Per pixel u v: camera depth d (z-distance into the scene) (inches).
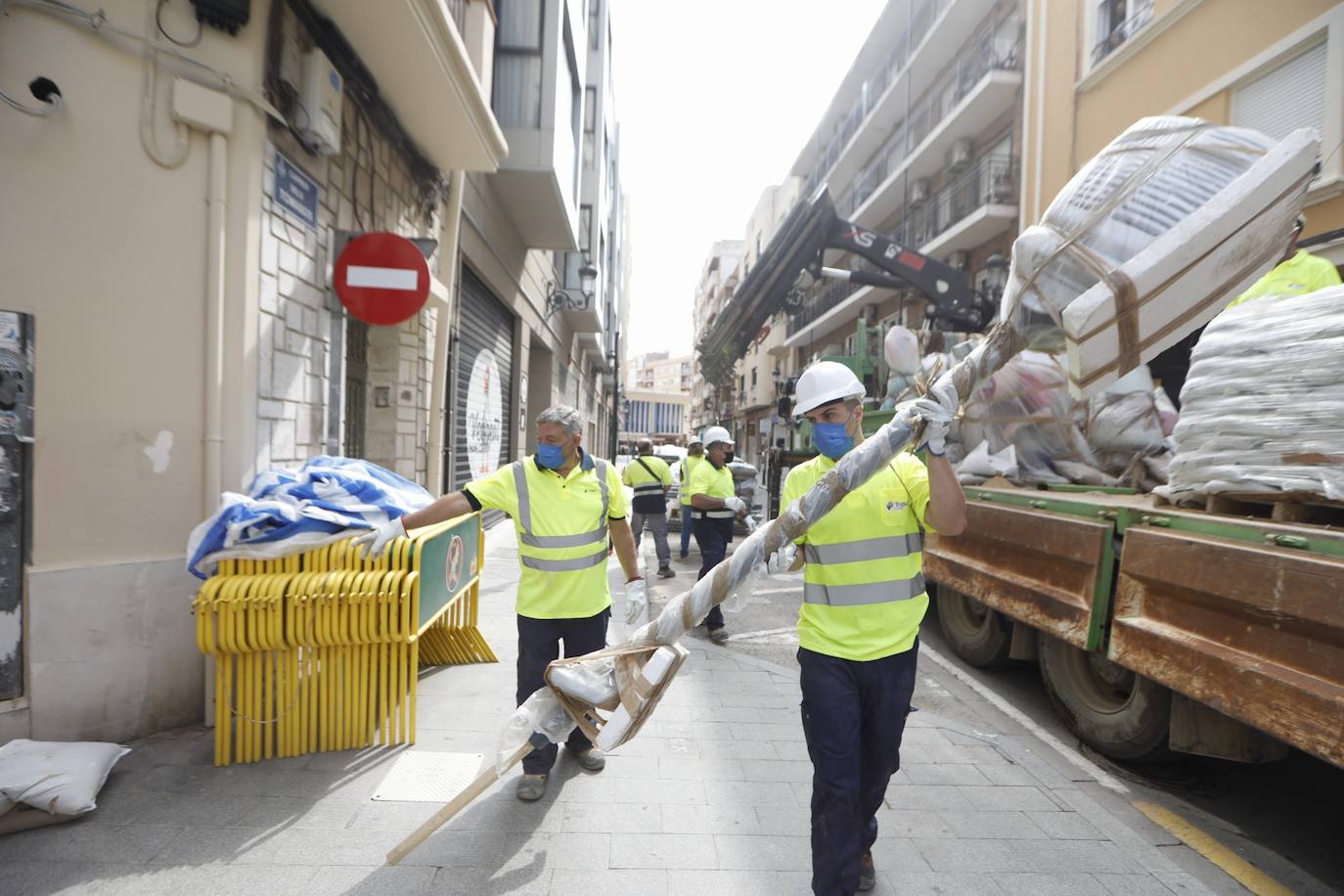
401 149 230.5
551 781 122.4
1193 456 113.5
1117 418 174.2
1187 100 371.2
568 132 398.6
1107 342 67.1
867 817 91.3
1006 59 624.1
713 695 170.6
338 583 123.3
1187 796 124.8
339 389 184.1
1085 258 68.0
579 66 428.1
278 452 156.2
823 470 92.0
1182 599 111.2
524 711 85.7
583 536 120.3
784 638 231.8
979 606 196.9
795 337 1273.4
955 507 78.5
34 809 102.1
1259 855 107.0
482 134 239.9
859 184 999.0
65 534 124.4
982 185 655.1
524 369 513.3
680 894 91.2
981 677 193.8
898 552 86.0
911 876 96.7
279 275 155.5
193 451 136.6
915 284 360.5
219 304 137.9
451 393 317.1
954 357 237.1
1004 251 650.2
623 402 2363.4
